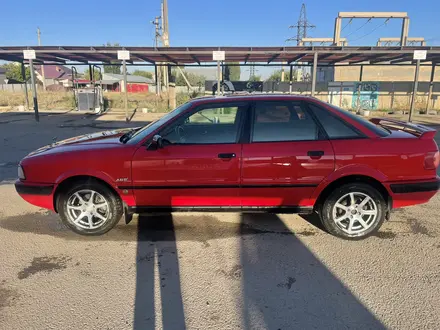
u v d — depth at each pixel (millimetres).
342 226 3723
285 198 3715
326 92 25938
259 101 3807
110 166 3652
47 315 2525
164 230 4035
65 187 3752
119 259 3359
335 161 3566
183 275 3070
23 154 8789
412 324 2414
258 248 3576
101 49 15773
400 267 3182
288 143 3633
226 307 2619
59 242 3727
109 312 2561
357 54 16797
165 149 3656
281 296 2756
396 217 4402
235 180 3658
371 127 3732
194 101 3977
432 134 3648
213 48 15688
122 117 19594
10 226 4156
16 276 3053
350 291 2812
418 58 14773
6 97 32438
